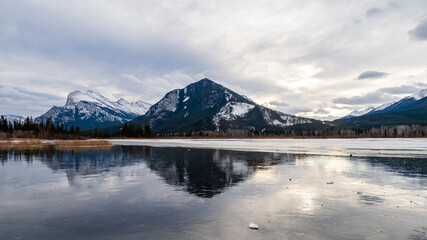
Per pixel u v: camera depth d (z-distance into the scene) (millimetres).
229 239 10516
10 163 34938
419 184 20766
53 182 22125
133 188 19766
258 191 18594
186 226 11969
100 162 36094
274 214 13625
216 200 16312
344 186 20109
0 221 12781
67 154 48406
